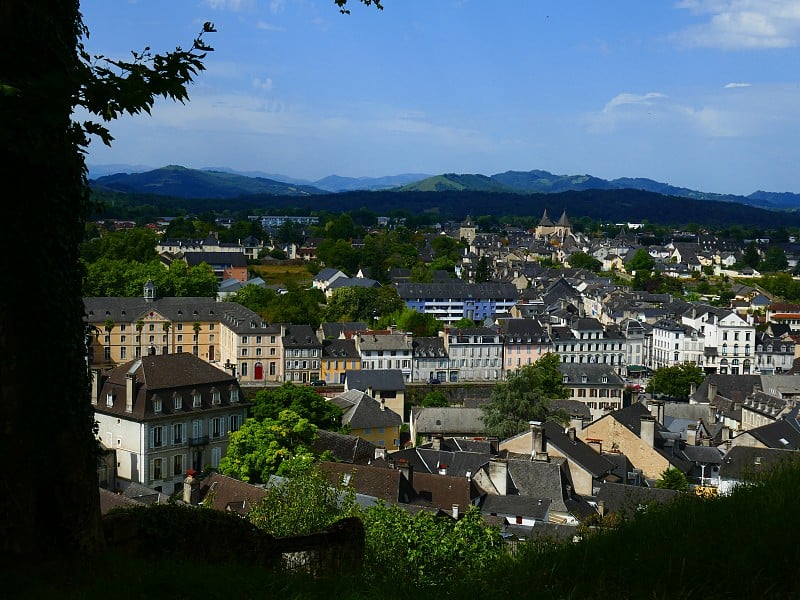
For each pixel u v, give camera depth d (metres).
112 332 177.38
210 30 18.72
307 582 20.75
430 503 80.94
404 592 19.86
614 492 84.19
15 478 19.09
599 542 21.05
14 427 19.03
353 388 152.75
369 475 78.75
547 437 101.81
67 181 19.67
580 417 137.88
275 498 44.25
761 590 17.38
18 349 19.00
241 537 25.30
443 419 136.62
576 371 175.25
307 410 113.88
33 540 19.44
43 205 19.11
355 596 19.69
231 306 187.50
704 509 22.88
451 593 19.52
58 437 19.78
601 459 102.94
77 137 18.53
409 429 145.88
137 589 18.89
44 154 17.55
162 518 23.83
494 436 127.62
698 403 157.50
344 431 118.06
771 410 133.62
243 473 84.44
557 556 20.50
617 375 176.25
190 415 99.31
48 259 19.34
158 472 96.50
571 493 92.69
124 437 96.81
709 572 18.00
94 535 20.73
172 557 22.75
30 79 17.56
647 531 21.34
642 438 109.50
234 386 105.56
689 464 110.44
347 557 26.47
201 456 101.12
